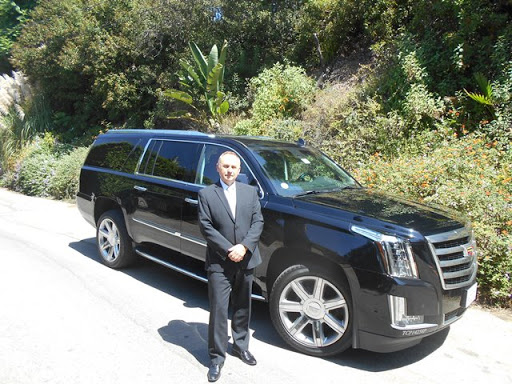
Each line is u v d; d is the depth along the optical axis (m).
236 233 3.31
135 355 3.60
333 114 9.93
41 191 12.74
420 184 6.30
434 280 3.34
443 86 8.93
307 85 11.41
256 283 3.98
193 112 13.91
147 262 6.15
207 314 4.48
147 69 14.52
